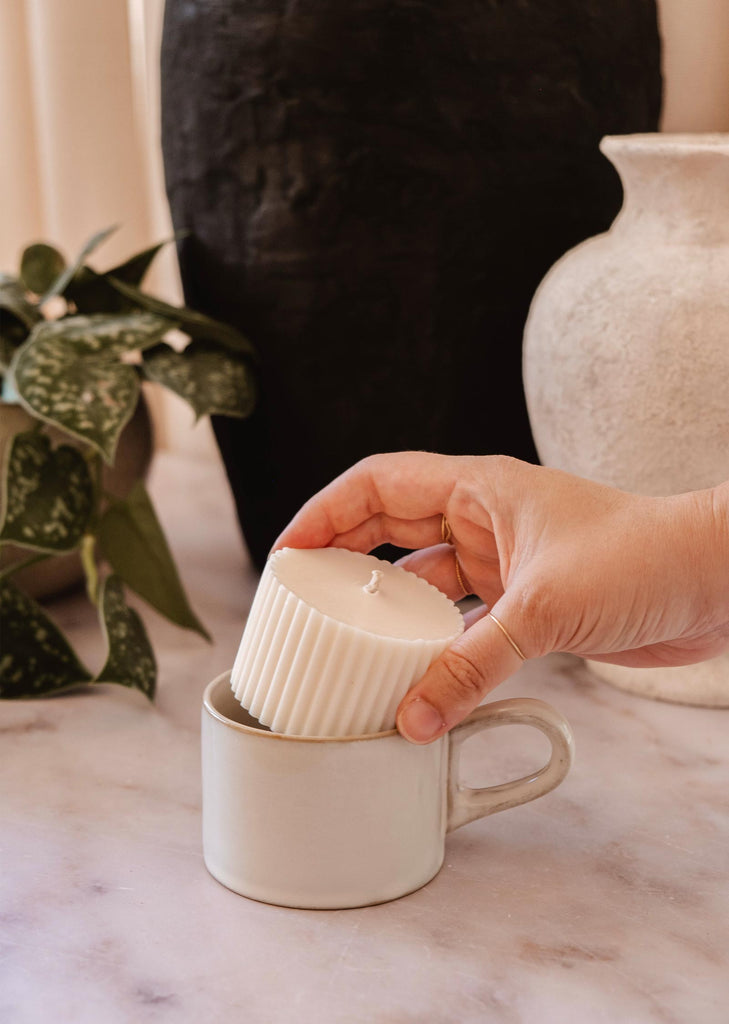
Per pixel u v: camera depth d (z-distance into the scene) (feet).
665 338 2.39
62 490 2.69
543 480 2.18
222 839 2.10
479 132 2.71
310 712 2.02
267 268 2.77
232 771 2.06
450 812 2.16
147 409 3.07
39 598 3.00
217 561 3.25
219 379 2.79
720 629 2.24
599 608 2.06
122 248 3.73
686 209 2.44
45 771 2.41
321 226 2.72
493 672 2.02
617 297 2.44
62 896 2.11
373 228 2.73
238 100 2.71
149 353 2.84
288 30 2.63
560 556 2.08
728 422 2.38
